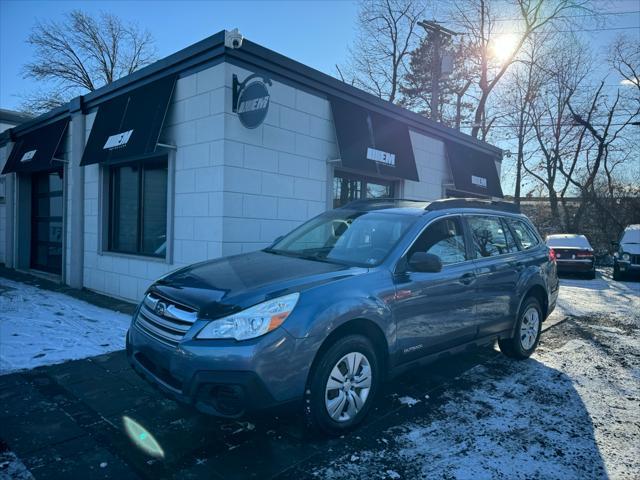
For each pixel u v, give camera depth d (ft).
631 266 46.09
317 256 13.73
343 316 10.61
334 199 30.04
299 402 10.03
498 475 9.68
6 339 18.01
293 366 9.80
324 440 10.89
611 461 10.41
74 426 11.27
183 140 23.45
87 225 30.30
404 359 12.42
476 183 43.04
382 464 9.94
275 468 9.66
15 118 62.64
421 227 13.70
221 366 9.33
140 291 25.81
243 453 10.22
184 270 13.00
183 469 9.53
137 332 11.43
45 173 37.76
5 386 13.64
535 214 93.91
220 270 12.26
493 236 16.76
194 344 9.65
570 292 38.17
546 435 11.59
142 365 11.09
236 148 21.90
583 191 82.84
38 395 13.07
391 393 14.11
